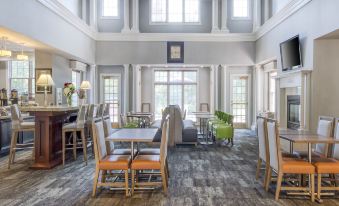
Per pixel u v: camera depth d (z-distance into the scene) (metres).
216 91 11.19
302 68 6.55
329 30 5.42
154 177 4.46
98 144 3.66
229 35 10.55
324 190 3.82
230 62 10.61
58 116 5.50
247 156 6.11
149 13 10.97
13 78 11.63
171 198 3.59
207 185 4.10
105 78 11.36
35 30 6.19
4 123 6.26
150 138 3.55
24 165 5.30
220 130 7.27
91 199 3.55
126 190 3.64
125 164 3.64
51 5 6.84
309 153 3.56
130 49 10.59
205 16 10.99
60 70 8.63
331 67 6.04
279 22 8.03
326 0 5.53
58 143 5.50
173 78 12.30
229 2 10.89
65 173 4.74
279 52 8.10
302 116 6.03
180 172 4.81
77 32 8.79
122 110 11.30
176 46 10.55
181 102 12.30
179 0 11.05
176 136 7.14
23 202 3.46
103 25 10.83
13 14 5.36
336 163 3.51
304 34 6.50
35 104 7.42
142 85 12.10
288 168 3.48
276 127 3.49
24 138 6.94
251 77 11.30
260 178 4.45
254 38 10.56
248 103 11.34
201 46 10.60
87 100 10.57
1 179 4.41
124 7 10.67
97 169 3.65
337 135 3.78
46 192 3.82
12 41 6.46
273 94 10.27
